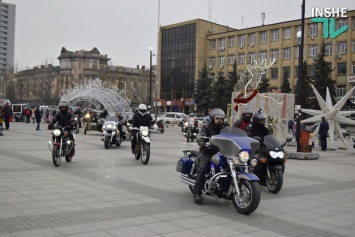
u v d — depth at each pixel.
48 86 79.06
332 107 24.48
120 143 17.77
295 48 63.56
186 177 7.84
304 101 50.81
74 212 6.32
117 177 9.77
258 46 69.00
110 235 5.21
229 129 7.11
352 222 6.44
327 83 50.03
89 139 22.28
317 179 10.95
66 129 11.73
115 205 6.89
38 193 7.61
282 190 9.16
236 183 6.64
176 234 5.39
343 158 17.75
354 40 56.22
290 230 5.84
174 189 8.53
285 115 19.67
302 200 8.07
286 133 19.70
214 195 7.04
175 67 83.31
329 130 23.62
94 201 7.13
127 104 39.88
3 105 27.97
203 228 5.73
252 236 5.45
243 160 6.51
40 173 9.92
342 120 24.05
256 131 9.30
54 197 7.32
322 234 5.70
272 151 8.69
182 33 81.88
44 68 89.38
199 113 65.44
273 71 66.56
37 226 5.49
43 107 43.59
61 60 103.88
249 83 19.92
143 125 13.10
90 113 28.16
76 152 15.17
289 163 14.78
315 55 60.56
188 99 77.62
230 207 7.14
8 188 7.99
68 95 38.09
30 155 13.45
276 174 8.69
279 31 65.81
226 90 58.28
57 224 5.62
